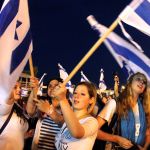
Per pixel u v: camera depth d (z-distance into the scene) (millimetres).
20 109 4043
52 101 4742
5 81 3598
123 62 3807
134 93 4312
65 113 3076
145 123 4340
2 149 3848
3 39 3641
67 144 3395
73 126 3090
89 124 3324
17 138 3910
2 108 3744
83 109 3525
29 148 5078
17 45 3668
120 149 4398
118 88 5426
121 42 3762
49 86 4844
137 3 3367
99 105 4949
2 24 3693
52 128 4699
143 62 3779
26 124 4168
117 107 4344
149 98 4340
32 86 4344
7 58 3607
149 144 4387
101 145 4629
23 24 3766
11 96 3779
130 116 4316
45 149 4699
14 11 3715
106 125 4379
